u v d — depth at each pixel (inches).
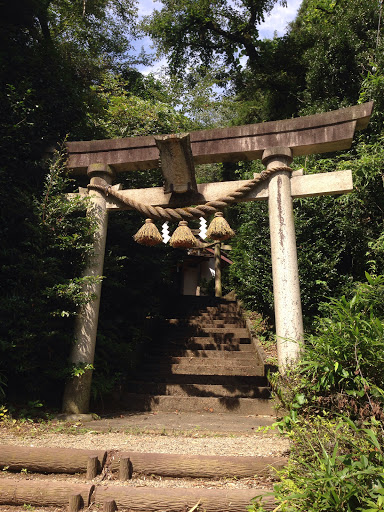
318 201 276.5
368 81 291.0
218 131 211.8
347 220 267.1
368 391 136.9
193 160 210.7
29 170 222.8
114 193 216.5
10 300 175.6
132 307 296.2
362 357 141.4
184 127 405.4
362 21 357.7
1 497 105.3
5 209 201.3
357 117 192.5
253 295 300.2
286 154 199.5
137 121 360.5
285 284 184.1
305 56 394.9
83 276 206.5
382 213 265.9
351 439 108.3
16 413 175.0
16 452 119.8
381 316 162.2
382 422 123.3
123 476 113.5
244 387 230.1
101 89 399.2
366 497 85.4
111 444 132.8
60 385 205.6
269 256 292.7
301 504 89.5
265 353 273.7
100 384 213.2
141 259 286.7
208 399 216.4
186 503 100.8
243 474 113.3
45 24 342.0
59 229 203.9
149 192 217.6
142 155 218.5
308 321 250.5
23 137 216.5
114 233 277.6
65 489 105.7
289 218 193.0
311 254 266.7
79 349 196.7
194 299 453.1
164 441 139.4
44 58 260.5
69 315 198.8
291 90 518.6
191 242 200.5
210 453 122.1
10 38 263.9
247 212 318.7
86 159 225.5
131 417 195.6
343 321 151.5
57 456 118.3
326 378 146.9
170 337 337.4
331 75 366.0
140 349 285.6
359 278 265.0
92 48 495.5
